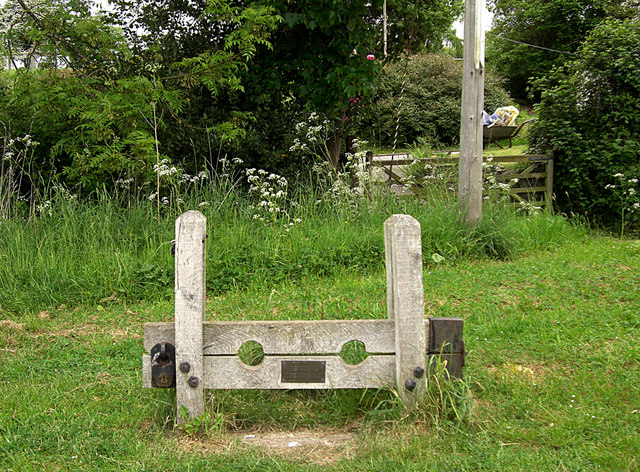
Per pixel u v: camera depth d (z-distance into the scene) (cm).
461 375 370
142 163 882
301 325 363
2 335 564
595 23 3153
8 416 382
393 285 366
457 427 351
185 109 1037
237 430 377
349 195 928
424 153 1085
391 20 1515
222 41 1061
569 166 1123
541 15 3281
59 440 350
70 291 691
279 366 364
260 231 826
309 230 823
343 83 988
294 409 398
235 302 666
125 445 346
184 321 352
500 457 323
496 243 857
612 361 455
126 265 722
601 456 320
